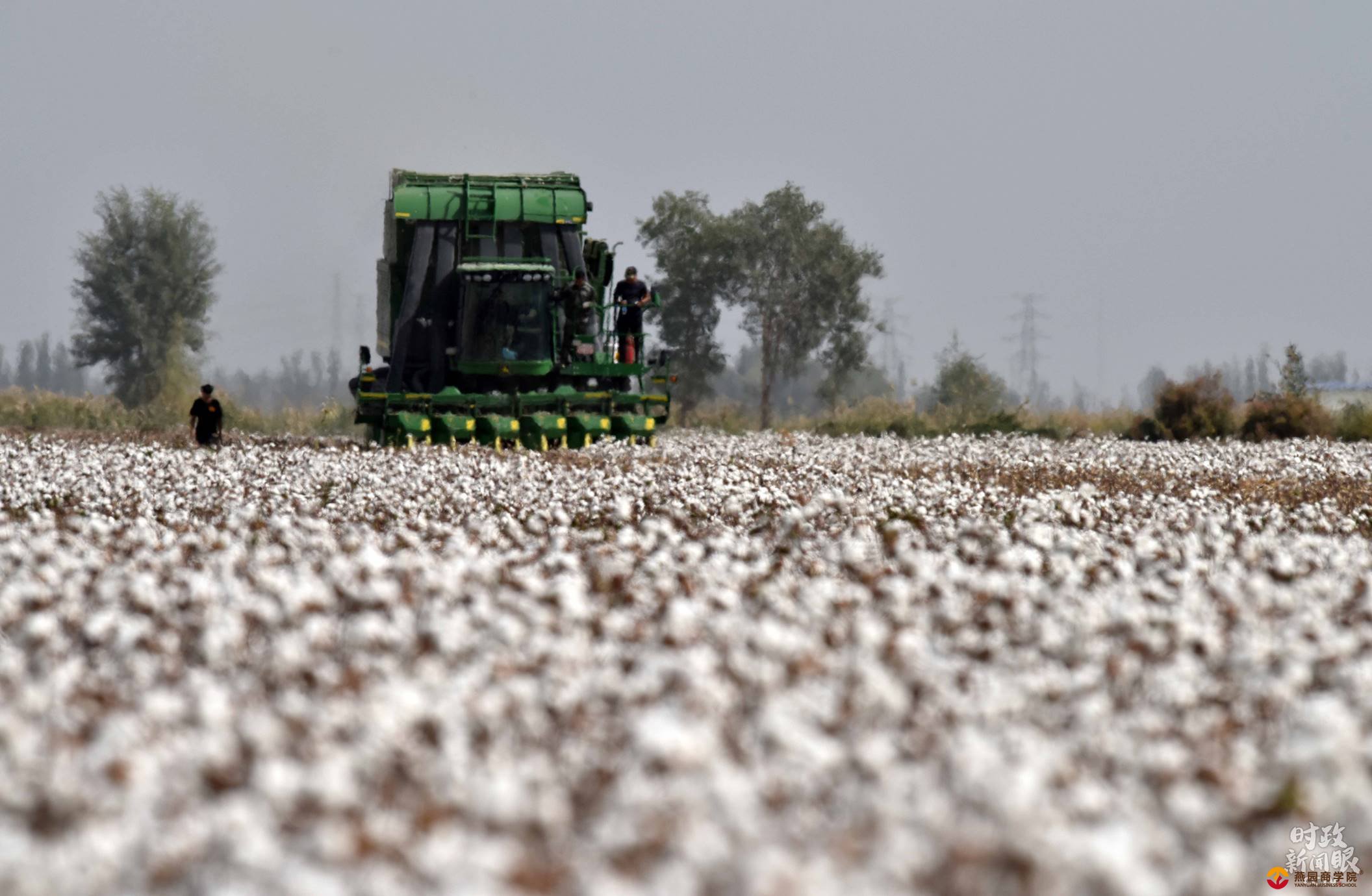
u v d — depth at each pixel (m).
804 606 27.30
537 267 101.00
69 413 162.12
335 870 14.90
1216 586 29.69
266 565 33.91
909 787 16.80
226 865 15.06
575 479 59.72
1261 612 27.05
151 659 23.78
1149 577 32.81
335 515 50.00
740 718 19.56
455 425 95.19
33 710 21.05
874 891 14.05
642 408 106.06
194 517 51.09
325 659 22.59
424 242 103.25
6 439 113.56
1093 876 14.48
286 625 26.19
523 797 16.33
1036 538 36.44
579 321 104.12
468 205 104.06
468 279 100.56
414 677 21.80
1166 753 18.14
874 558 35.22
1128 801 17.11
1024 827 15.13
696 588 29.98
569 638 23.69
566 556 32.06
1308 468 82.88
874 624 23.47
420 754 17.88
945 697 20.34
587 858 15.22
